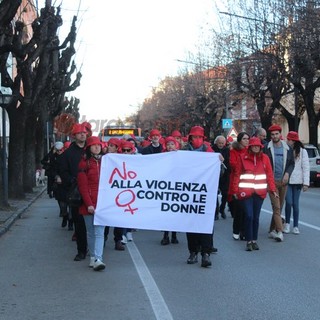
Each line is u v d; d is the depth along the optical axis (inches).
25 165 911.0
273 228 417.7
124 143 412.5
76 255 350.6
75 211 339.9
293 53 954.1
